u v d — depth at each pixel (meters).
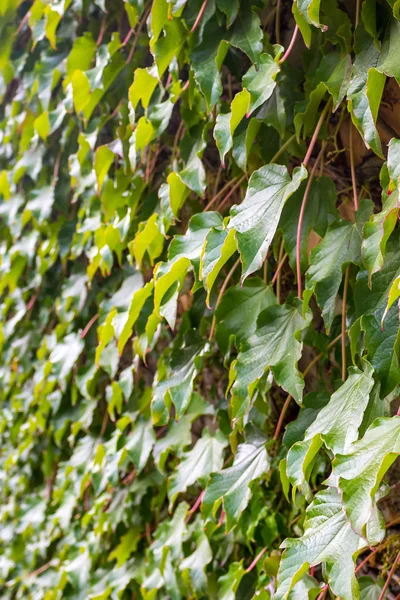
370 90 1.14
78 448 1.68
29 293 1.91
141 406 1.52
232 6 1.30
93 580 1.61
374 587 1.26
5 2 1.74
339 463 1.10
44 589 1.73
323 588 1.19
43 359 1.79
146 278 1.55
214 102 1.31
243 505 1.31
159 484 1.56
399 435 1.09
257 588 1.36
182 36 1.35
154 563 1.48
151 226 1.38
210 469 1.40
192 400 1.47
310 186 1.30
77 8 1.58
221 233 1.22
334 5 1.26
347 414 1.16
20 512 1.85
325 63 1.26
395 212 1.12
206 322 1.43
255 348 1.27
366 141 1.17
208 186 1.50
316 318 1.38
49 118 1.64
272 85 1.24
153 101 1.43
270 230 1.19
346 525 1.14
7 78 1.80
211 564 1.43
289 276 1.42
